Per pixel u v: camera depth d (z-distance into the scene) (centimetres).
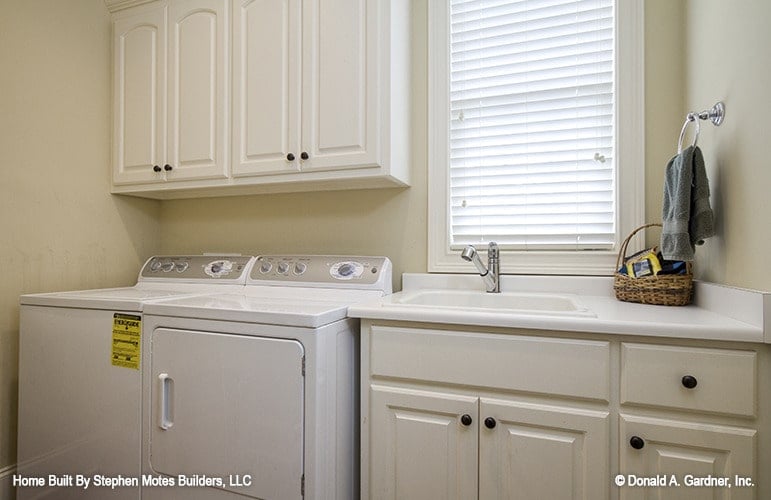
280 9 157
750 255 95
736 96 103
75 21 178
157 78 179
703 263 126
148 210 214
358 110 147
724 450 88
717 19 114
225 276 171
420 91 174
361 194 183
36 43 164
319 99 151
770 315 83
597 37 152
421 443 111
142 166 182
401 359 113
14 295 158
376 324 117
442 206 170
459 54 169
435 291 162
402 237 176
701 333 88
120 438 128
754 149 94
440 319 108
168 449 121
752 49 95
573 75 155
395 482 114
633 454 94
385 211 179
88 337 134
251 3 162
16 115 158
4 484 153
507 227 164
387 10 144
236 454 113
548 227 158
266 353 111
